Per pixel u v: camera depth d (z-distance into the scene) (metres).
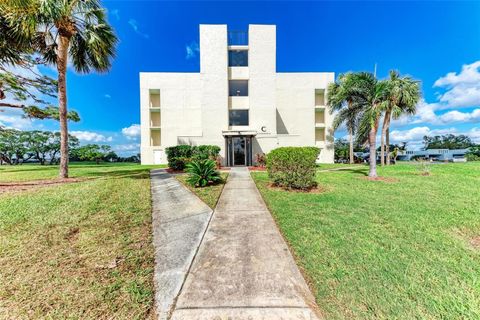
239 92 19.19
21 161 31.02
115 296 2.14
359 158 25.92
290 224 3.94
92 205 4.96
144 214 4.54
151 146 21.22
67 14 7.84
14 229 3.64
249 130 18.69
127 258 2.84
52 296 2.13
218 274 2.49
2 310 1.96
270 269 2.57
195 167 7.86
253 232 3.68
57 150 32.06
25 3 6.65
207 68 18.55
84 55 9.73
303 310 1.96
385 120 16.70
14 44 7.57
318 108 21.89
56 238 3.36
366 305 2.00
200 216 4.54
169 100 21.16
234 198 5.98
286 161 6.88
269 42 18.97
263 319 1.86
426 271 2.50
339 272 2.48
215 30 18.59
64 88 8.87
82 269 2.58
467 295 2.12
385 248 3.05
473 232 3.65
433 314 1.90
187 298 2.11
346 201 5.48
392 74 14.91
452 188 7.14
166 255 2.94
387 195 6.14
